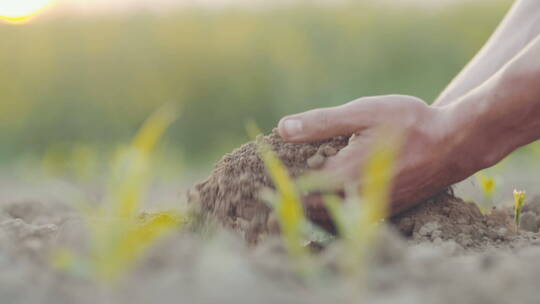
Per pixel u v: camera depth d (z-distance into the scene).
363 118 1.09
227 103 3.68
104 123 3.64
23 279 0.84
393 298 0.81
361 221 0.83
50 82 3.65
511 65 1.09
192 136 3.65
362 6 3.82
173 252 0.89
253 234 1.08
